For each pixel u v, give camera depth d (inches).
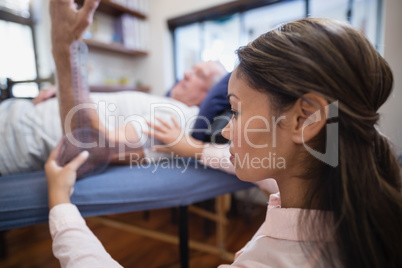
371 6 51.9
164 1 83.8
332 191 9.5
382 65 10.0
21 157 22.8
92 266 12.3
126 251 38.4
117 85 78.6
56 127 24.3
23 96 51.1
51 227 15.3
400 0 43.9
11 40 60.7
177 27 86.1
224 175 24.8
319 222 9.9
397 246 9.1
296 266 9.4
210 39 80.7
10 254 40.0
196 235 52.1
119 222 35.2
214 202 58.8
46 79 50.3
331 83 8.6
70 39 18.6
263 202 66.5
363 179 9.1
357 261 9.0
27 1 62.8
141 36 86.7
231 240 49.6
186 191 22.8
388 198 9.5
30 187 18.8
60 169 18.2
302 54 8.9
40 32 64.2
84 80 21.9
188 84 43.1
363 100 9.0
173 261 39.2
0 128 22.7
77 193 18.8
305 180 10.9
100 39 78.1
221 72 42.4
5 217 17.5
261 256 10.5
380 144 10.8
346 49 8.8
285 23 11.0
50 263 37.8
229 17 74.9
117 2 75.1
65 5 17.2
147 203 21.5
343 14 56.1
